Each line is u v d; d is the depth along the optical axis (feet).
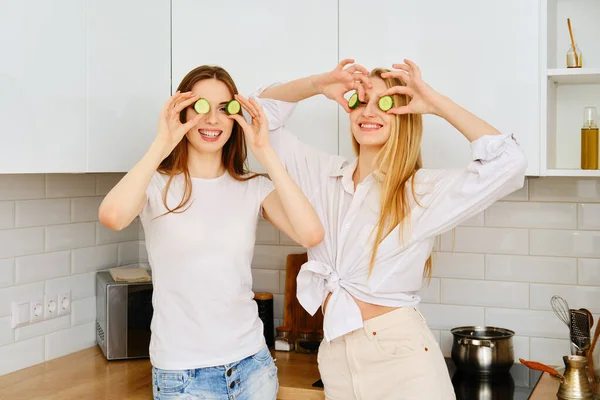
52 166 6.27
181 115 6.05
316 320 8.13
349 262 5.97
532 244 7.70
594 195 7.47
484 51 6.62
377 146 6.06
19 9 5.87
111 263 8.81
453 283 7.97
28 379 7.11
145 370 7.48
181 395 5.82
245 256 6.10
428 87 5.71
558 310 7.59
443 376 5.78
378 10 6.94
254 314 6.28
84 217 8.31
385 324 5.81
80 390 6.78
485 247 7.85
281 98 6.79
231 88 6.14
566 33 7.32
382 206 5.82
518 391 6.64
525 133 6.54
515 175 5.42
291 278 8.15
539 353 7.70
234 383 5.96
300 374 7.10
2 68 5.71
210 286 5.88
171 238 5.88
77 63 6.52
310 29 7.20
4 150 5.76
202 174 6.16
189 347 5.87
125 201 5.47
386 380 5.76
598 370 6.45
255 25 7.41
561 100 7.39
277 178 5.93
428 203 5.76
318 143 7.24
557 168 7.45
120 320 7.79
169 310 5.90
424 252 5.90
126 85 7.19
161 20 7.69
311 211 5.96
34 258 7.56
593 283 7.50
